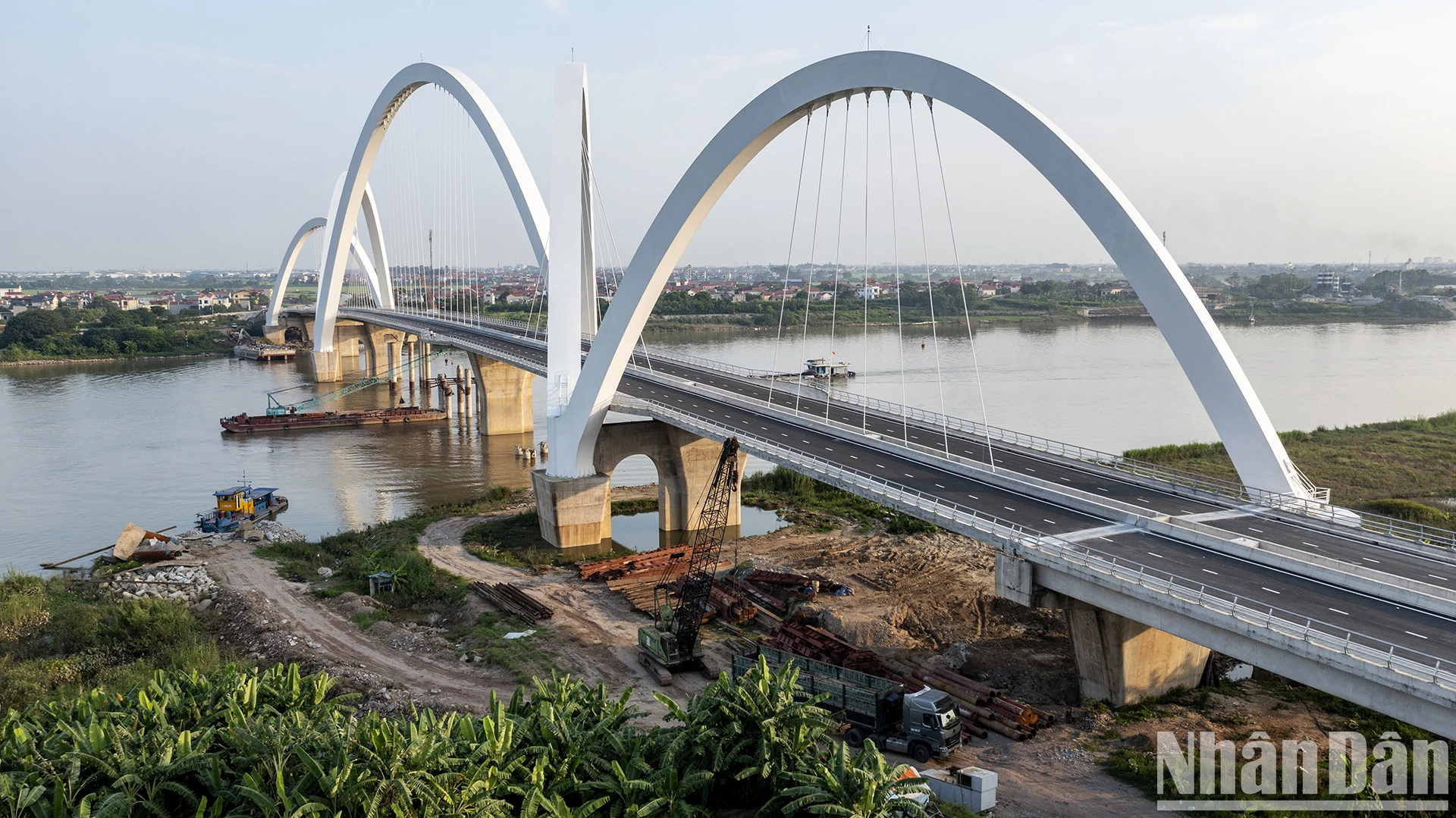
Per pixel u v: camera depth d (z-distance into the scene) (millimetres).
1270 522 35719
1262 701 32406
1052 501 39500
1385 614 26484
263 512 64562
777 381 74438
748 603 44125
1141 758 28203
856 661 34688
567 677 25609
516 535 60375
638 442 60312
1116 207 37375
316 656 38000
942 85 41906
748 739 22953
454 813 18984
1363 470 71188
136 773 20641
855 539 56406
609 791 21484
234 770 21219
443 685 35625
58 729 22719
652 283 53062
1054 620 40500
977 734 30484
